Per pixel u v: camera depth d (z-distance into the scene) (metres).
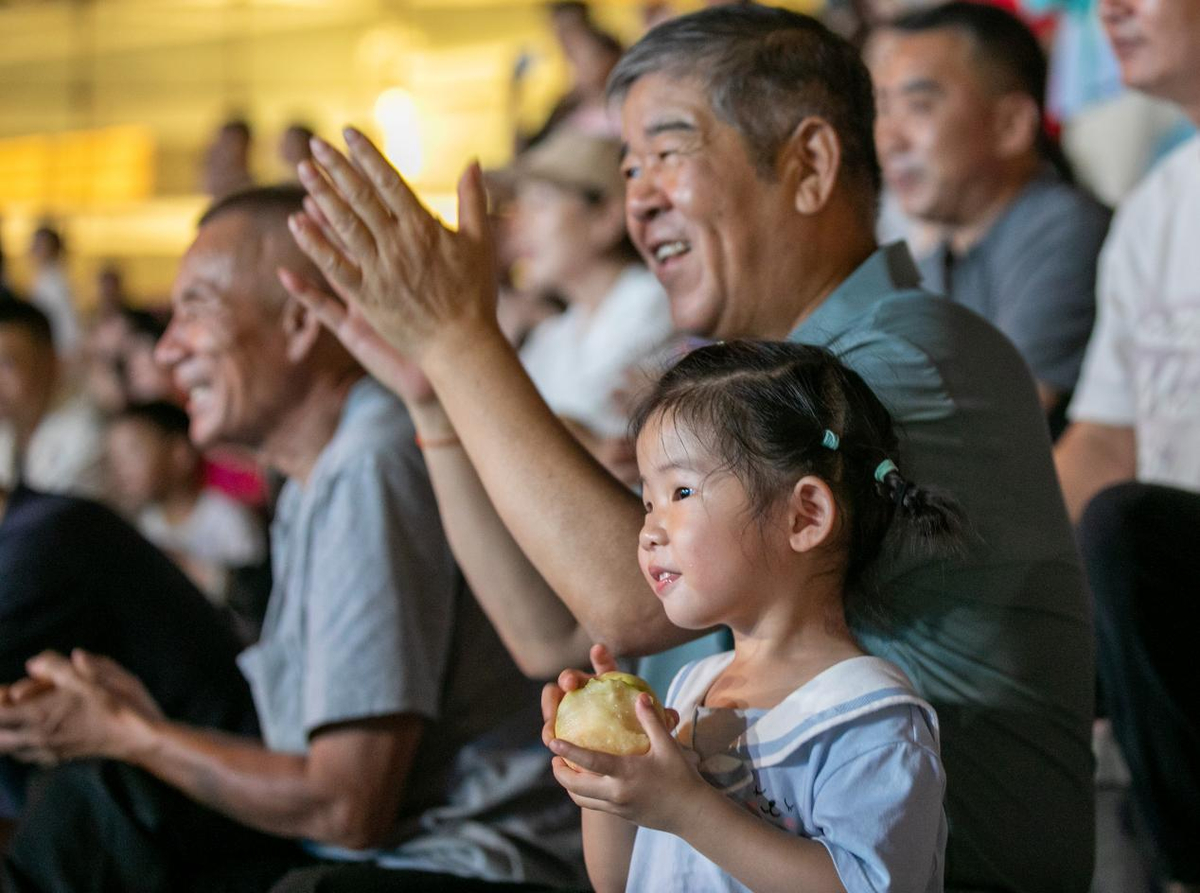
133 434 9.94
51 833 4.31
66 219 19.28
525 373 3.65
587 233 8.23
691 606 2.98
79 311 18.22
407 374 3.91
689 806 2.69
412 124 17.61
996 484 3.50
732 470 2.94
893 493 3.02
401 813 4.45
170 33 19.31
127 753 4.38
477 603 4.49
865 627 3.37
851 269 3.96
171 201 19.22
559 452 3.53
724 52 3.87
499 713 4.50
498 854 4.30
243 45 19.06
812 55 3.89
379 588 4.27
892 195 7.97
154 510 10.09
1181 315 5.52
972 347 3.63
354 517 4.34
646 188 3.96
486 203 3.77
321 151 3.62
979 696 3.39
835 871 2.71
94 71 19.61
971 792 3.38
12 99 19.92
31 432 9.07
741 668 3.06
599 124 10.27
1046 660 3.49
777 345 3.11
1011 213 6.71
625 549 3.44
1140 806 4.61
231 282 4.70
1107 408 5.89
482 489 3.93
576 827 4.48
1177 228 5.62
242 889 4.32
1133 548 4.32
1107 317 5.91
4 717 4.43
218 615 5.68
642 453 3.08
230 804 4.25
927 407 3.46
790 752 2.87
